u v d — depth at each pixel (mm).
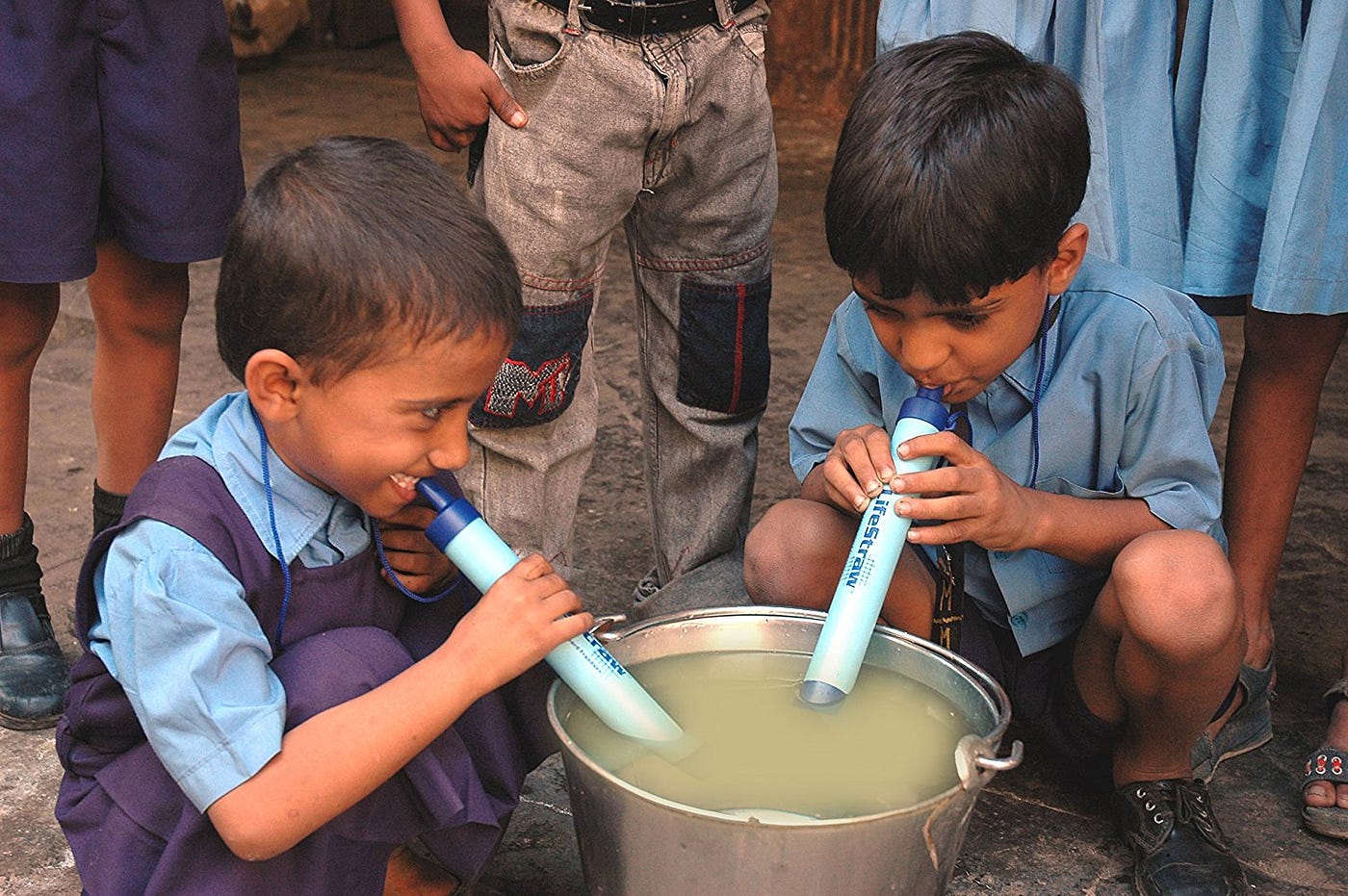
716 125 1863
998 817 1683
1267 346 1815
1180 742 1571
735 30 1833
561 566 2006
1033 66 1446
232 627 1185
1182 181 1808
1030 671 1695
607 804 1169
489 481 1911
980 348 1401
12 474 1888
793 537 1619
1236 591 1448
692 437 2027
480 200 1875
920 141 1336
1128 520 1553
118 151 1774
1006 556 1620
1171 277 1796
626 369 3125
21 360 1847
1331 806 1655
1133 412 1564
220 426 1287
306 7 5855
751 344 1994
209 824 1197
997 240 1318
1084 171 1437
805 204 4281
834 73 5027
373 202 1167
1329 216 1642
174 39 1754
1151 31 1736
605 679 1279
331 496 1309
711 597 1951
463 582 1473
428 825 1289
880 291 1372
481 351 1185
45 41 1669
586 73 1752
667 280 1976
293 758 1159
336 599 1330
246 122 4969
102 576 1279
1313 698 1929
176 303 1933
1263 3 1667
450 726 1297
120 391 1947
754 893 1130
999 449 1612
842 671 1326
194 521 1227
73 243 1738
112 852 1265
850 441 1456
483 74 1783
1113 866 1605
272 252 1161
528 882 1555
